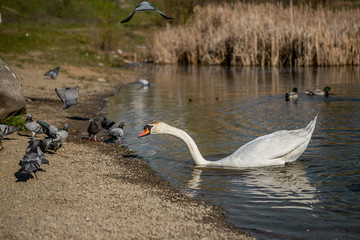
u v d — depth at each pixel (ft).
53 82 79.56
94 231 18.95
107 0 215.10
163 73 111.55
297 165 29.40
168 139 39.06
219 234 19.16
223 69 119.44
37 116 48.85
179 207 22.39
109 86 81.30
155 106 57.57
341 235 18.89
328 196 23.48
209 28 143.43
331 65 112.37
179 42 150.00
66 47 135.85
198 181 26.84
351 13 133.80
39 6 200.34
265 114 49.14
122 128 40.06
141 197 23.82
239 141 36.60
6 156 30.55
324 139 35.86
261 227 19.89
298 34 117.08
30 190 24.17
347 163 29.19
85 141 38.93
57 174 27.66
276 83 81.51
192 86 81.66
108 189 24.99
